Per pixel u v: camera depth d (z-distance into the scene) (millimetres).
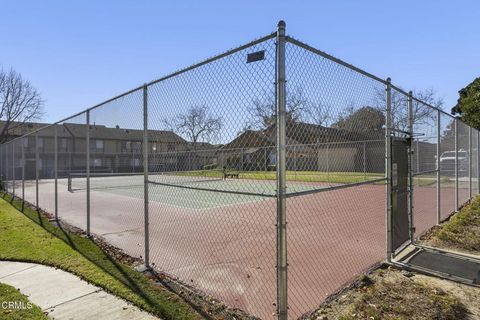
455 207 8102
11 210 9375
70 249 5164
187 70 3613
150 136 4438
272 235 6273
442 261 4457
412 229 5270
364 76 4242
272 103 2617
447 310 3012
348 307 3082
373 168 7363
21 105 33031
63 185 17172
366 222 7398
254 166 2920
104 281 3797
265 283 3732
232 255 4883
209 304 3209
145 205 4324
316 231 6508
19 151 15148
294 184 5203
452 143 8812
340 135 3730
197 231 6676
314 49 3037
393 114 4965
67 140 10633
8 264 4543
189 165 3871
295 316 2912
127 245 5547
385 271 4109
